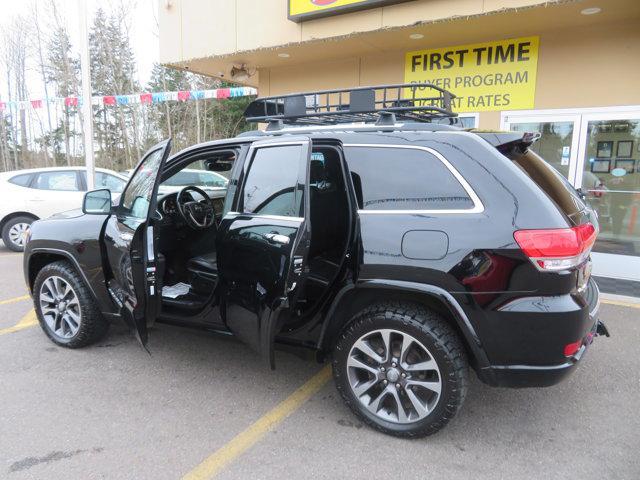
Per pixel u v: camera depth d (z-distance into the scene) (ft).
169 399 10.82
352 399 9.62
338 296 9.40
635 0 18.07
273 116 11.81
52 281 13.38
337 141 9.94
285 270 8.94
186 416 10.13
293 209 9.31
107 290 12.12
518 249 8.07
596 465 8.59
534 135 9.50
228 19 27.45
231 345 13.79
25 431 9.52
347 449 9.03
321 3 23.67
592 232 8.93
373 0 22.17
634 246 21.45
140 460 8.66
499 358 8.35
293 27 25.36
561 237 7.98
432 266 8.52
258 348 9.66
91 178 29.94
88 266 12.25
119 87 95.50
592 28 21.11
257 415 10.19
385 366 9.25
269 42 26.25
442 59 25.12
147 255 10.09
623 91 20.77
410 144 9.27
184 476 8.27
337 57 28.14
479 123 24.49
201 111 98.27
